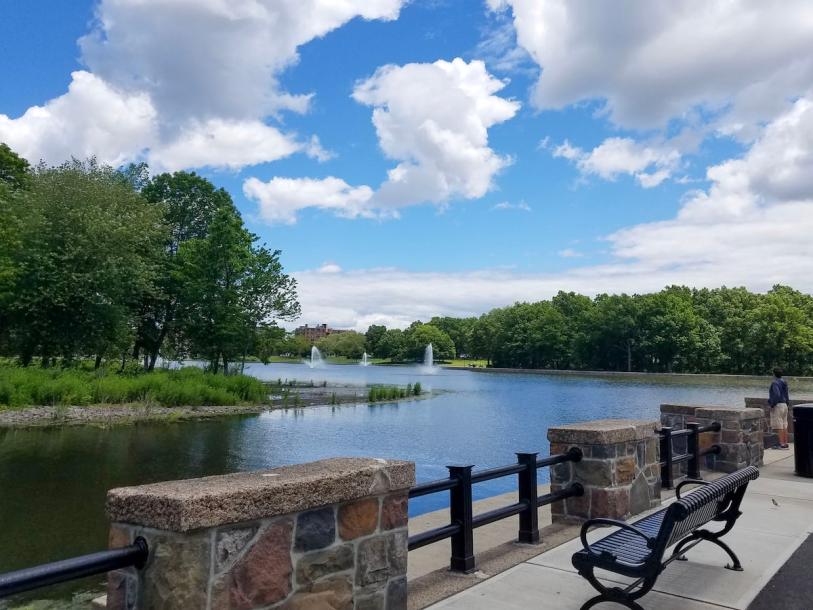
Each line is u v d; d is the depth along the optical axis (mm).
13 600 6457
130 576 2820
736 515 5062
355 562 3512
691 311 98625
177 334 47781
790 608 4289
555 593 4586
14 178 43500
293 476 3262
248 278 43219
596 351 107062
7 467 15156
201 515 2670
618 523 3961
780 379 13594
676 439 10633
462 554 5055
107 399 28391
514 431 24078
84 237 34625
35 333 34719
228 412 29250
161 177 51688
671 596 4512
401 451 18984
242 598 2883
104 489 12750
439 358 175125
